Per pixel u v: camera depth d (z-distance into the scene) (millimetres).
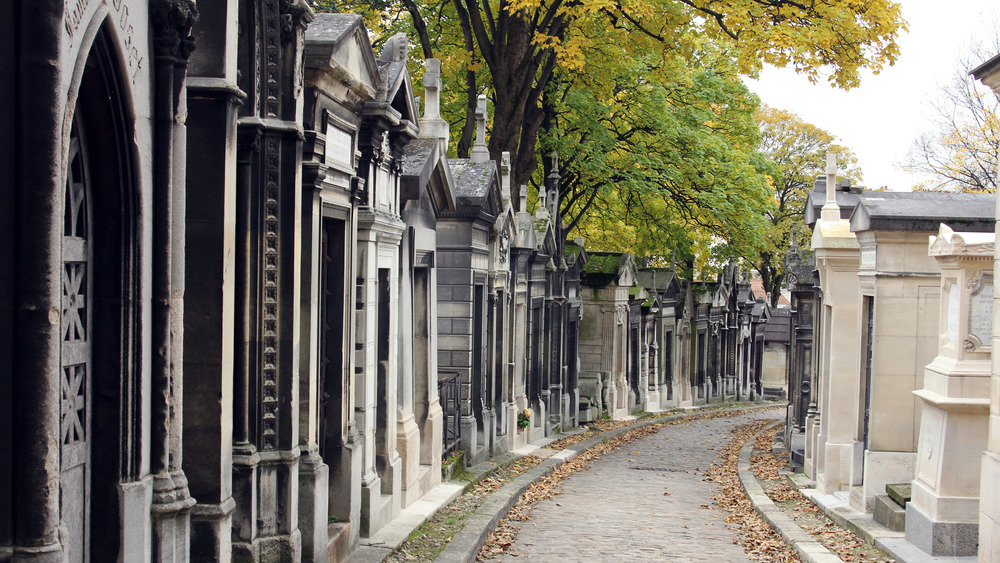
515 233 21547
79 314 5898
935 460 10758
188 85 7379
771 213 48469
